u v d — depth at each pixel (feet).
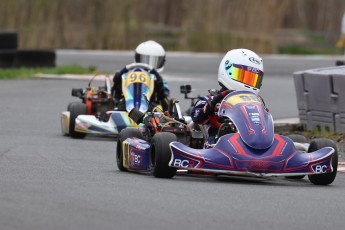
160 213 81.46
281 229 76.59
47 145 150.10
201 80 300.81
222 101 111.65
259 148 104.06
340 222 80.74
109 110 170.09
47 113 201.46
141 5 474.49
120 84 168.66
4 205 83.51
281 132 172.65
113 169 119.65
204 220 78.95
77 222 76.48
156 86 165.68
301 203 89.97
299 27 617.62
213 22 473.26
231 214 82.33
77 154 138.31
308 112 170.50
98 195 90.63
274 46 469.57
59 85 267.80
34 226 74.69
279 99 241.76
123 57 413.18
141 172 116.26
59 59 391.45
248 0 468.34
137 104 160.04
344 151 145.69
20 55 332.19
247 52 115.24
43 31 453.99
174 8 533.55
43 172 111.75
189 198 90.43
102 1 468.34
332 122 163.63
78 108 164.96
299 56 465.06
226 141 104.58
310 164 104.47
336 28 566.36
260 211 84.38
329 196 96.02
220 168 103.45
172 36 500.33
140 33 473.26
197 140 115.85
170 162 104.99
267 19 466.29
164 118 120.98
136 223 76.69
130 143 115.65
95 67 326.24
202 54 460.96
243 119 106.83
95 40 468.75
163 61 172.14
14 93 243.40
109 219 78.07
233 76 113.70
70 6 465.47
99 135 171.12
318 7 604.49
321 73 165.27
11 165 119.55
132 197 89.86
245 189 99.19
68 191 93.04
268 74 342.03
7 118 191.11
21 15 446.19
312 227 77.97
